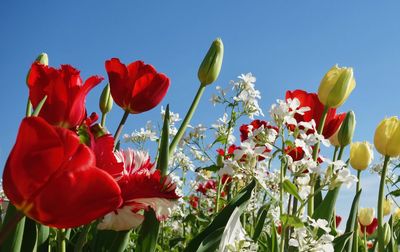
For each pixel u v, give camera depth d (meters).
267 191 0.51
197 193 1.34
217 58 0.58
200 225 1.01
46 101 0.41
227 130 0.99
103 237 0.48
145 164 0.39
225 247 0.46
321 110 0.65
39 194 0.23
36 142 0.23
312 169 0.50
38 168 0.23
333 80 0.62
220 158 0.90
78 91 0.41
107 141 0.32
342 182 0.50
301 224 0.46
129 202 0.36
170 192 0.36
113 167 0.31
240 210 0.47
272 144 0.54
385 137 0.67
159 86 0.51
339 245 0.60
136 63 0.52
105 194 0.24
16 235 0.36
